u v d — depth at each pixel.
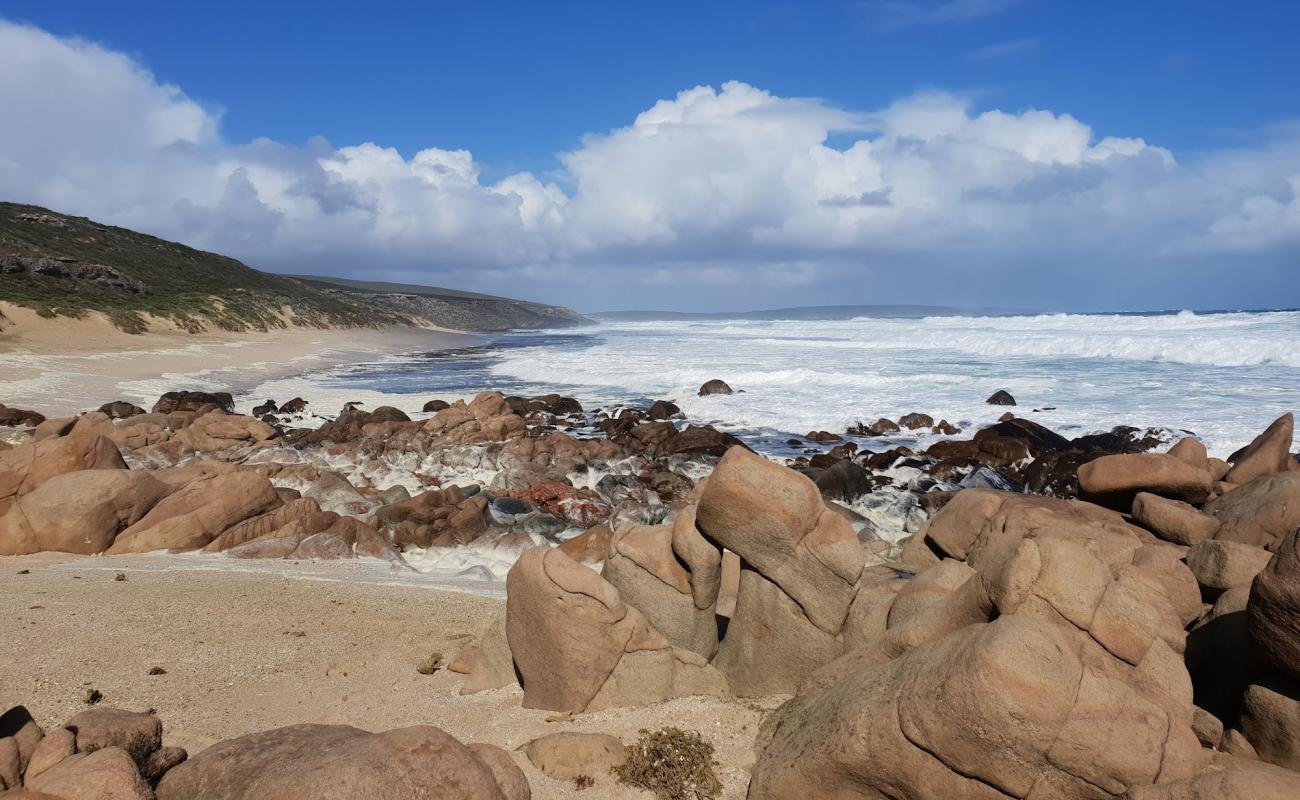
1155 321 62.25
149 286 65.12
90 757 4.77
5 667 7.51
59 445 14.30
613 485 18.55
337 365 52.75
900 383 33.88
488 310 138.75
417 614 10.13
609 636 7.03
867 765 5.10
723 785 5.88
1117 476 11.23
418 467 21.27
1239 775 4.48
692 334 87.88
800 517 6.89
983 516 8.98
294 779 4.38
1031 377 33.72
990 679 4.71
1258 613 5.49
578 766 5.94
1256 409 24.44
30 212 72.81
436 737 4.73
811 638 7.07
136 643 8.45
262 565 12.40
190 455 21.59
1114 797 4.70
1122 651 5.64
